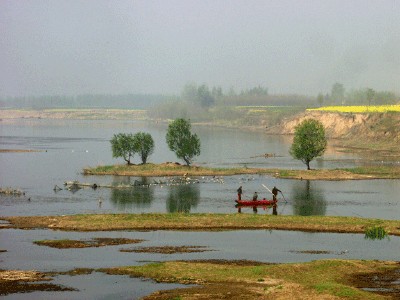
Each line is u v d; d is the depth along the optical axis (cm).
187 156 14238
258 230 7750
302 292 4969
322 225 7875
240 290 5041
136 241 7062
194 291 5031
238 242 7075
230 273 5616
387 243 7088
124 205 9425
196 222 7956
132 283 5334
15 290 5106
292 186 11688
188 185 11744
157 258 6300
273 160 16638
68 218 8075
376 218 8506
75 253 6456
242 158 17175
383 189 11344
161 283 5341
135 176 13125
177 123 13850
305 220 8062
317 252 6644
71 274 5619
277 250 6719
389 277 5591
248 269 5734
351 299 4784
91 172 13525
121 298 4912
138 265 5981
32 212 8775
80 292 5066
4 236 7238
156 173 13288
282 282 5312
